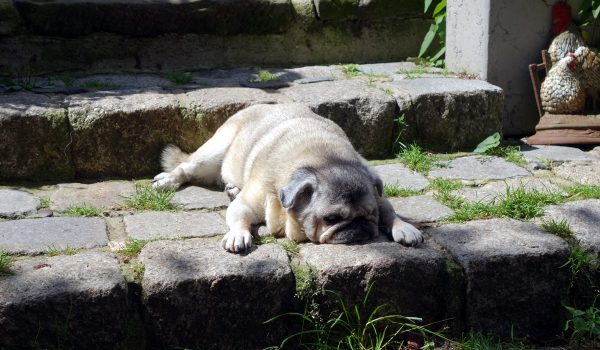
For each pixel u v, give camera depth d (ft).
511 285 6.22
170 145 7.72
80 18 8.84
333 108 7.94
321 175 6.36
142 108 7.63
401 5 9.60
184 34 9.18
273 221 6.55
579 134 8.36
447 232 6.48
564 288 6.33
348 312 6.04
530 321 6.31
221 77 8.87
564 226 6.52
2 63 8.71
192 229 6.63
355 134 8.04
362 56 9.70
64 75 8.77
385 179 7.53
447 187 7.32
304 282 5.99
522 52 8.69
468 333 6.22
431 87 8.32
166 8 9.04
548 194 7.12
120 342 5.78
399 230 6.34
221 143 7.45
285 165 6.57
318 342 5.99
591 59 8.53
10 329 5.58
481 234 6.45
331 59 9.63
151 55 9.12
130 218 6.80
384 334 6.08
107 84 8.39
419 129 8.16
